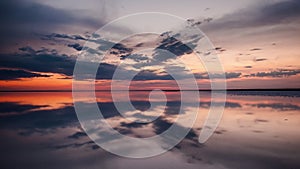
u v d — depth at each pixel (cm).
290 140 668
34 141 659
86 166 463
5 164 469
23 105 1659
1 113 1241
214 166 466
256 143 641
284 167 458
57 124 919
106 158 512
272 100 2153
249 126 887
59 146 604
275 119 1041
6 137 706
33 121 990
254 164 472
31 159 504
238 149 584
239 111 1308
